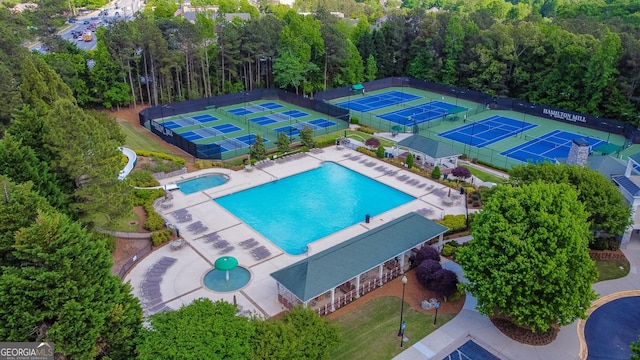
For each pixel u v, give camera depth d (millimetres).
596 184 39281
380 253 37656
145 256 41250
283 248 43438
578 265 29656
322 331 26719
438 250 42375
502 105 94250
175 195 53219
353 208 51188
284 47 98062
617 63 83812
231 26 94812
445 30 108875
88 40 138000
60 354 24281
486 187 53125
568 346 31391
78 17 196625
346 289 37125
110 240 40562
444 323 33625
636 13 116562
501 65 98938
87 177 39688
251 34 95375
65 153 37281
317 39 98562
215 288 37219
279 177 58156
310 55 98812
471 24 105438
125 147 64000
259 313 34156
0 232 26250
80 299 24484
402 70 117688
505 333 32531
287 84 98688
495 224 30766
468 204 51062
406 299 36406
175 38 90000
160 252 41938
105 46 84375
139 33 88062
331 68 105688
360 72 107312
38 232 23859
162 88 93000
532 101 95375
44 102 55406
